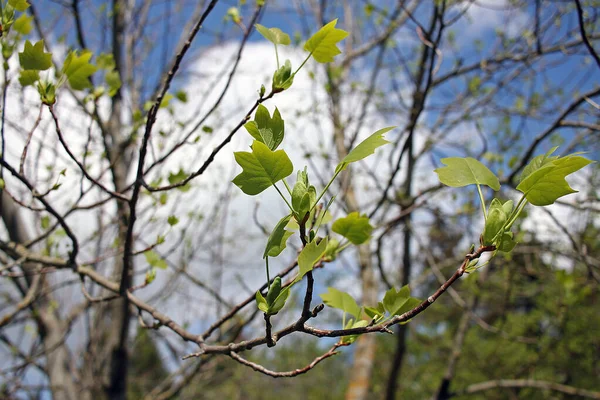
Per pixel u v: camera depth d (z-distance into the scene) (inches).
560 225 153.7
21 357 181.0
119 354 189.6
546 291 233.8
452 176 50.3
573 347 248.5
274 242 47.1
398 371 235.3
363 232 71.3
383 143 44.2
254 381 371.2
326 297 65.6
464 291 252.1
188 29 221.6
